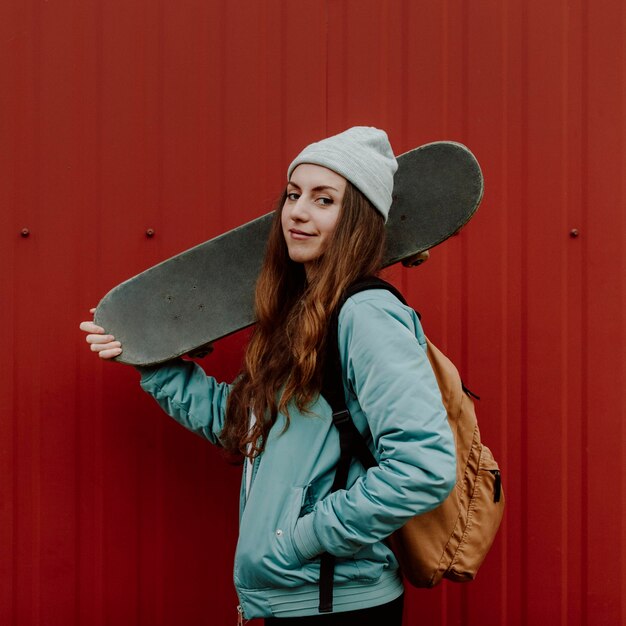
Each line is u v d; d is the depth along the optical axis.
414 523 1.56
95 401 2.09
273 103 2.08
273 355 1.55
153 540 2.10
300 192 1.54
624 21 2.11
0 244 2.06
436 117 2.09
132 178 2.07
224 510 2.11
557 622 2.12
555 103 2.10
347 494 1.36
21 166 2.06
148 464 2.10
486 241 2.10
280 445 1.45
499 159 2.10
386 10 2.09
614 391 2.12
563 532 2.12
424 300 2.11
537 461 2.11
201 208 2.08
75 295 2.07
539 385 2.11
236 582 1.48
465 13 2.10
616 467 2.12
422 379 1.35
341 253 1.47
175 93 2.07
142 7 2.07
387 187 1.54
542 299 2.11
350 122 2.09
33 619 2.07
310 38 2.08
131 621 2.09
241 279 1.78
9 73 2.05
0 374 2.06
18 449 2.07
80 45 2.06
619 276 2.12
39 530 2.07
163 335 1.75
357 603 1.44
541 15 2.10
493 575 2.12
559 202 2.11
